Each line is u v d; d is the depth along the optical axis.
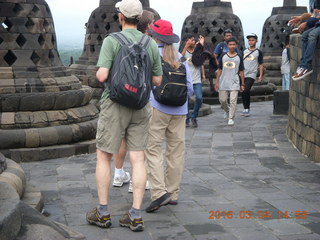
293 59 8.98
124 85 4.18
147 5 12.48
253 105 15.29
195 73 10.59
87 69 12.61
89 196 5.56
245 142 8.88
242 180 6.23
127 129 4.52
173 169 5.16
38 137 7.63
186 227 4.53
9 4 8.02
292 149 8.20
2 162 5.06
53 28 8.65
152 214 4.91
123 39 4.35
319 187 5.84
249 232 4.37
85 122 8.31
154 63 4.56
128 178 6.04
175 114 5.03
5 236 3.13
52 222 3.75
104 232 4.42
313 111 7.30
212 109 14.22
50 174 6.66
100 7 12.73
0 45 8.00
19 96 7.73
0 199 3.51
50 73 8.29
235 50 10.96
